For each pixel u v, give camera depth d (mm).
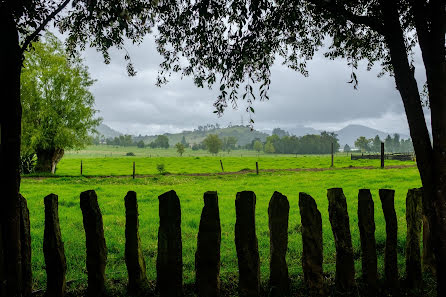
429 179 3701
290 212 11859
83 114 37719
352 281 4043
